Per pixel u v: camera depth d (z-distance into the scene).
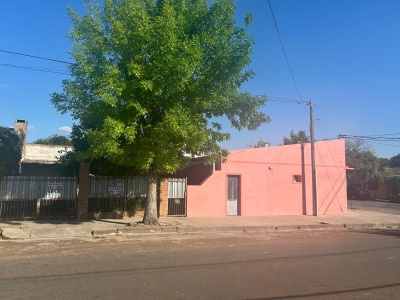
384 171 42.38
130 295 5.85
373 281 6.99
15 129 30.56
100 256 8.95
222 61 13.58
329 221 18.19
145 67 12.24
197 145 13.09
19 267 7.67
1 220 14.76
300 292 6.19
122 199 16.66
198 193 18.44
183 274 7.25
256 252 9.82
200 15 13.56
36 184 15.43
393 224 18.69
